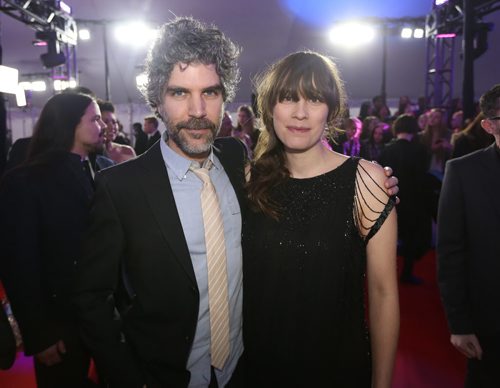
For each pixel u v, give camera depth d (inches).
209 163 50.7
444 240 64.0
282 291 48.8
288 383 49.8
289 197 49.3
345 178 48.3
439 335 120.4
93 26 465.7
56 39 339.0
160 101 46.6
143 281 46.3
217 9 443.2
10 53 520.1
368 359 49.8
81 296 45.2
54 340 63.5
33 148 68.8
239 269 50.7
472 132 95.6
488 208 59.9
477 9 251.8
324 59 47.0
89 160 80.4
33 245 62.4
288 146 47.7
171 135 47.0
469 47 229.6
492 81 477.1
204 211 47.9
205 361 49.8
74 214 66.1
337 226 47.4
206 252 47.6
